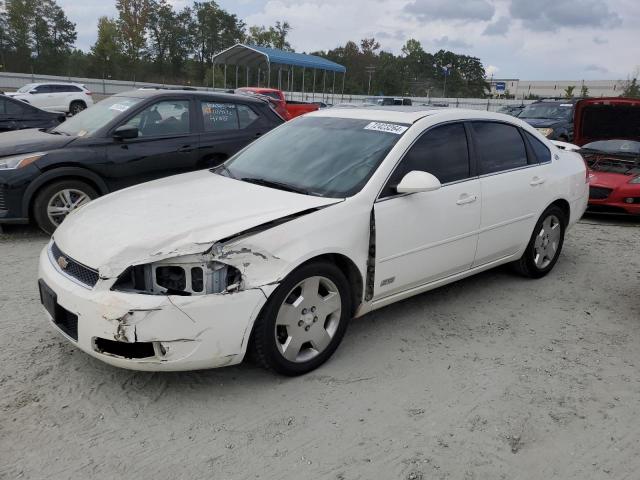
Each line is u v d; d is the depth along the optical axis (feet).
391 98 109.29
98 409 9.93
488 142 15.16
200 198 11.83
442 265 13.76
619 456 9.21
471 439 9.48
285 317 10.63
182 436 9.29
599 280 17.90
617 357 12.68
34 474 8.29
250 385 10.84
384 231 12.03
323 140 13.93
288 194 11.97
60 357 11.62
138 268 9.59
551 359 12.44
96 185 21.09
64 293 9.93
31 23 237.45
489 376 11.57
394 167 12.50
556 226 17.66
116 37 225.76
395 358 12.16
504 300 15.84
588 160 29.66
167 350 9.48
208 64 264.52
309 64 95.55
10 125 38.60
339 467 8.67
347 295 11.63
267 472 8.51
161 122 22.68
